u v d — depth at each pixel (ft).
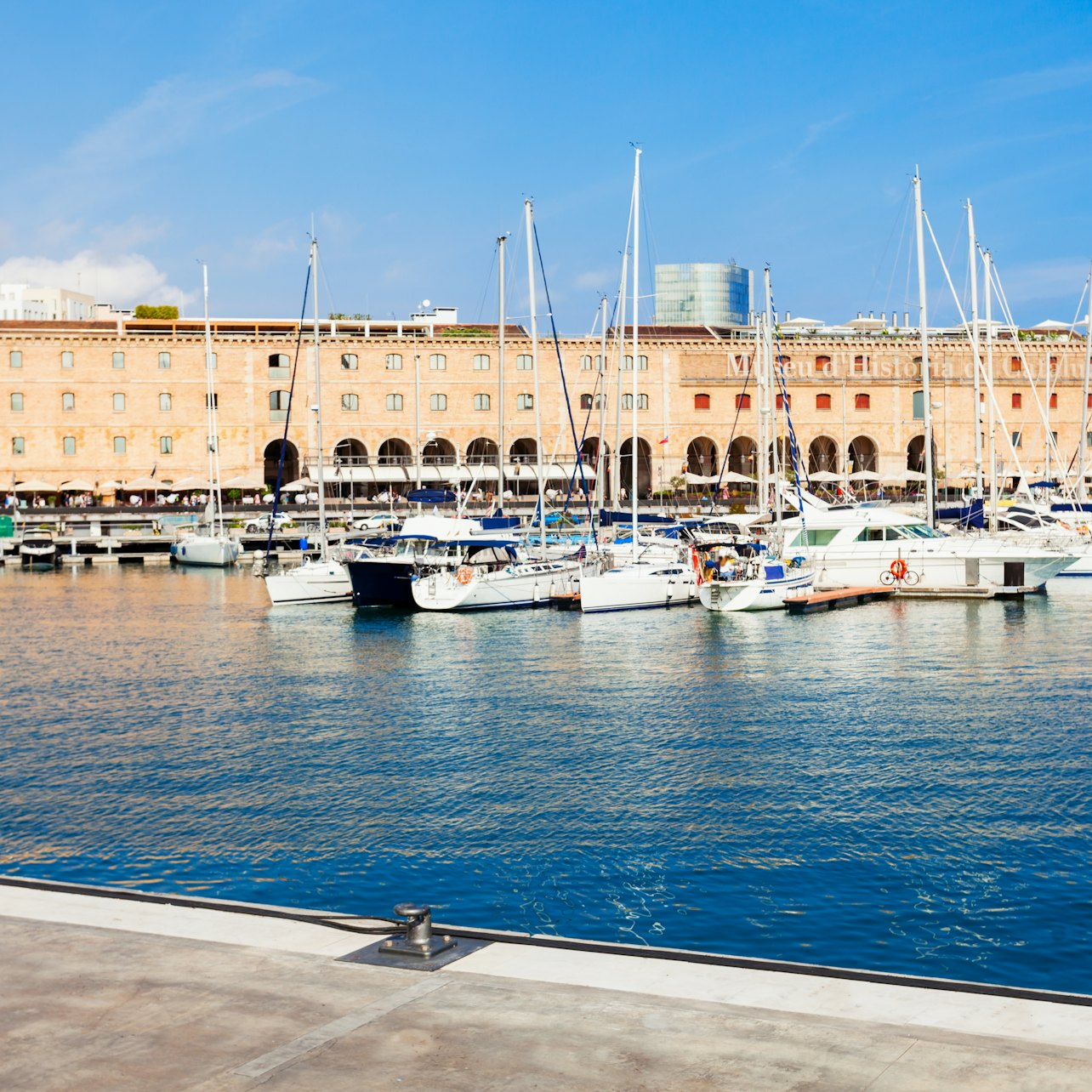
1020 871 71.82
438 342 411.75
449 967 35.65
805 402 428.15
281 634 184.14
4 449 395.55
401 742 107.34
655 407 421.59
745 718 115.96
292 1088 28.81
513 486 410.31
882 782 91.45
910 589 212.84
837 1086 28.48
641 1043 30.71
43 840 79.71
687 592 209.87
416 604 206.18
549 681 138.00
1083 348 433.48
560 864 74.02
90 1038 31.32
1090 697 124.57
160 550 363.35
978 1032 31.12
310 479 391.45
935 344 429.38
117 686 139.03
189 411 404.77
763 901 67.72
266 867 73.92
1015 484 422.82
